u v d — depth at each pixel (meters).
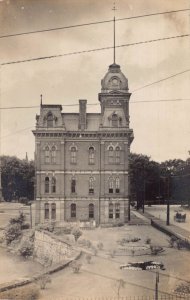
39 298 27.97
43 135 51.28
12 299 27.70
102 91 49.50
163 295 29.28
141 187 48.53
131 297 29.36
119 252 35.41
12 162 46.59
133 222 48.50
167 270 31.56
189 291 29.61
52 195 51.06
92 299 28.62
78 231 40.16
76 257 34.12
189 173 41.53
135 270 31.59
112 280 30.22
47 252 41.12
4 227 44.97
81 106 51.62
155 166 45.22
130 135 50.91
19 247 43.00
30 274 36.59
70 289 29.19
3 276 36.41
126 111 50.84
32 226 46.41
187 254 34.41
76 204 51.59
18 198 47.97
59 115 51.38
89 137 51.84
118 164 51.50
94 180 51.84
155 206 46.97
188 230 40.59
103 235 42.09
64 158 51.62
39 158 51.09
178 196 43.53
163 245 37.25
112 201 51.25
